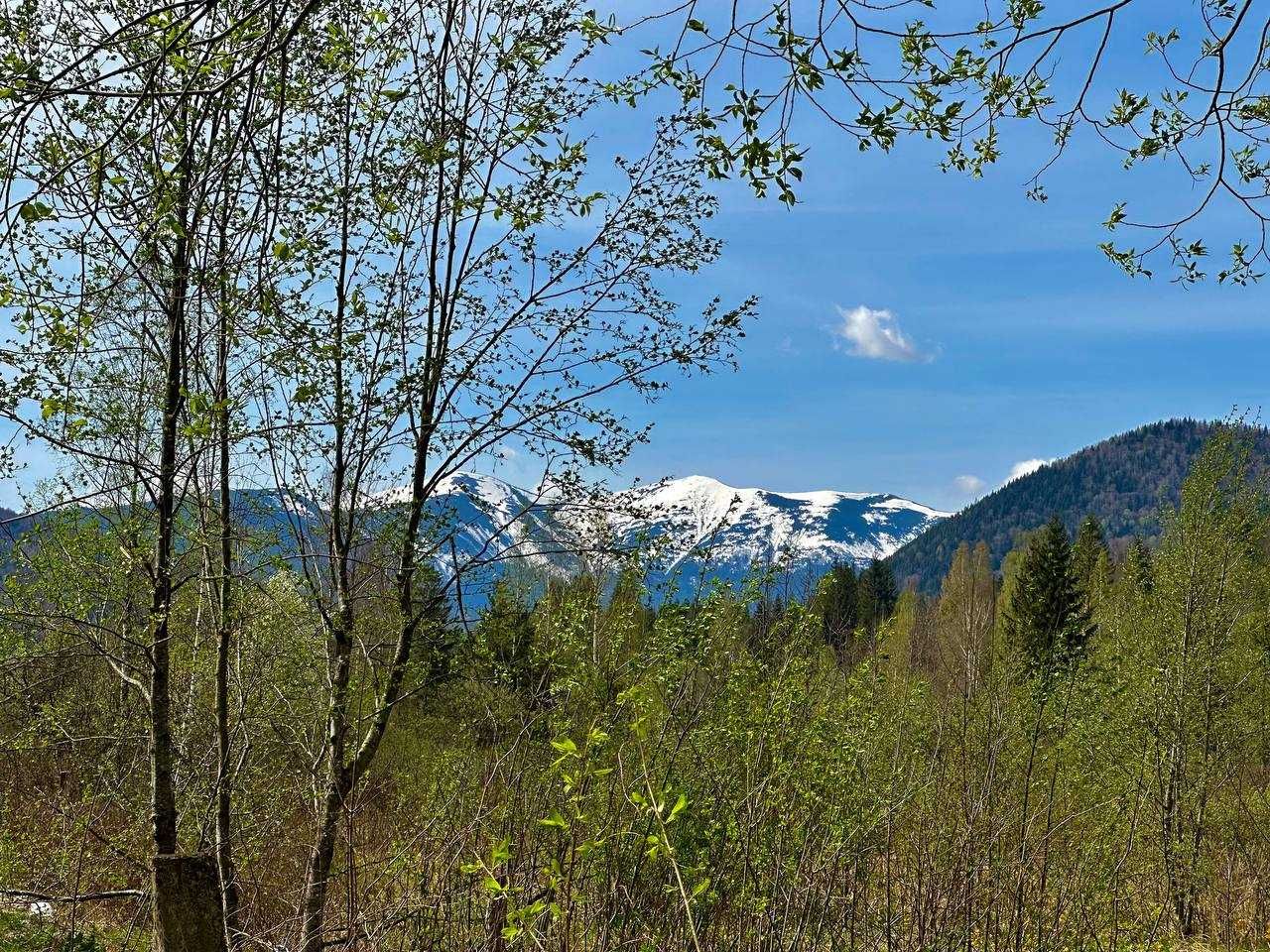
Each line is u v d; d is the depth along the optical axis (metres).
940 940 8.88
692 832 7.21
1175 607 17.62
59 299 6.45
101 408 8.08
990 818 9.50
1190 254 4.45
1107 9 3.54
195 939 5.57
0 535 8.52
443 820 6.54
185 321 8.14
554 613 7.68
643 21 3.66
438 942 6.21
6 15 6.73
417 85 8.10
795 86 3.61
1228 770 15.34
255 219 7.85
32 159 4.50
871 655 9.10
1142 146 4.30
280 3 3.02
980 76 4.02
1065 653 11.36
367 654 8.37
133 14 6.88
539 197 7.66
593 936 6.28
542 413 8.02
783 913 7.54
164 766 8.82
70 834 10.45
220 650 9.23
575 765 4.53
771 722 7.79
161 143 6.90
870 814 8.66
